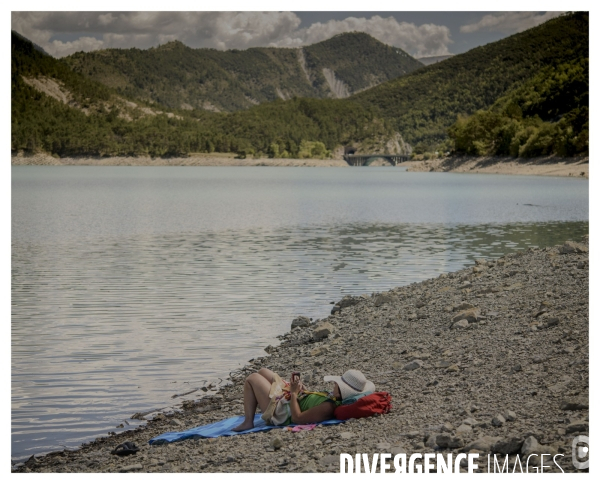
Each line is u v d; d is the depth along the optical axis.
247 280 23.88
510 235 39.50
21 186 117.62
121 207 67.56
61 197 85.81
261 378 9.41
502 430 7.80
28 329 16.62
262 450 8.27
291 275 24.94
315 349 13.77
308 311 18.69
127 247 34.66
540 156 168.38
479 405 8.84
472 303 15.06
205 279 24.12
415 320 14.79
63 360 13.92
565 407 8.17
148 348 14.84
